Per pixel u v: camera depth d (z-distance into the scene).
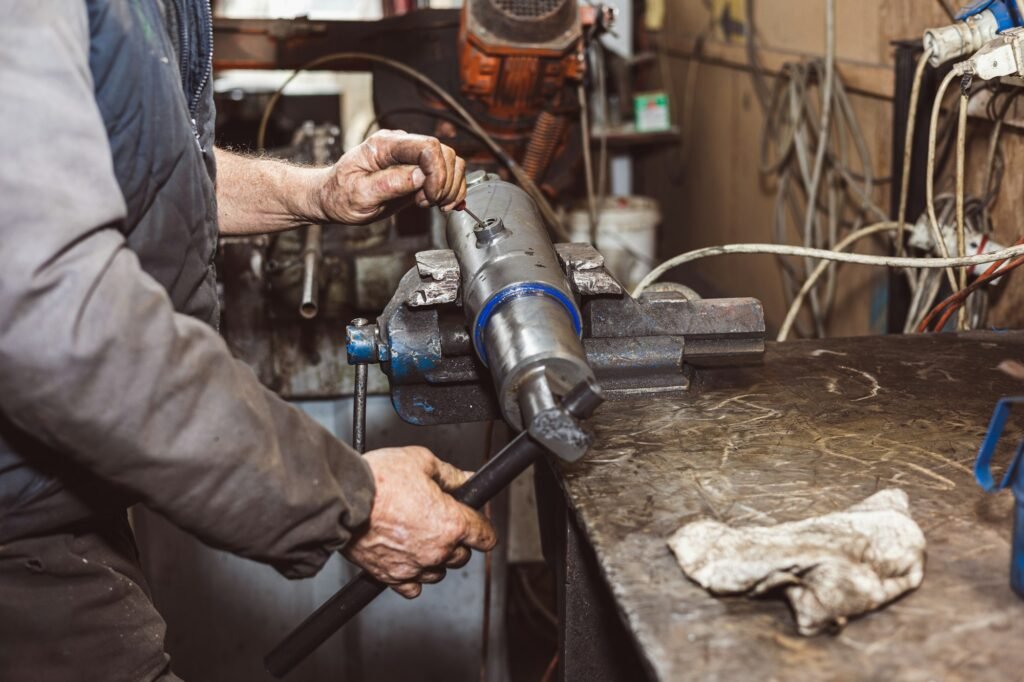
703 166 3.66
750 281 3.28
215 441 0.74
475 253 1.11
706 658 0.67
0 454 0.89
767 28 2.93
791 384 1.15
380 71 2.00
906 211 1.88
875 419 1.05
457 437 1.96
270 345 1.84
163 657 1.09
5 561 0.95
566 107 1.98
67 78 0.71
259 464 0.77
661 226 4.26
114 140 0.85
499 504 1.98
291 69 2.08
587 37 2.00
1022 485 0.72
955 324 1.74
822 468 0.94
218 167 1.34
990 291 1.71
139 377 0.71
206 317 1.04
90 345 0.68
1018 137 1.63
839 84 2.30
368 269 1.82
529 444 0.90
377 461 0.91
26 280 0.67
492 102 1.93
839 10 2.43
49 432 0.71
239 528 0.78
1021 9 1.37
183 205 0.93
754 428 1.03
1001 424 0.77
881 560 0.74
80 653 1.00
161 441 0.72
